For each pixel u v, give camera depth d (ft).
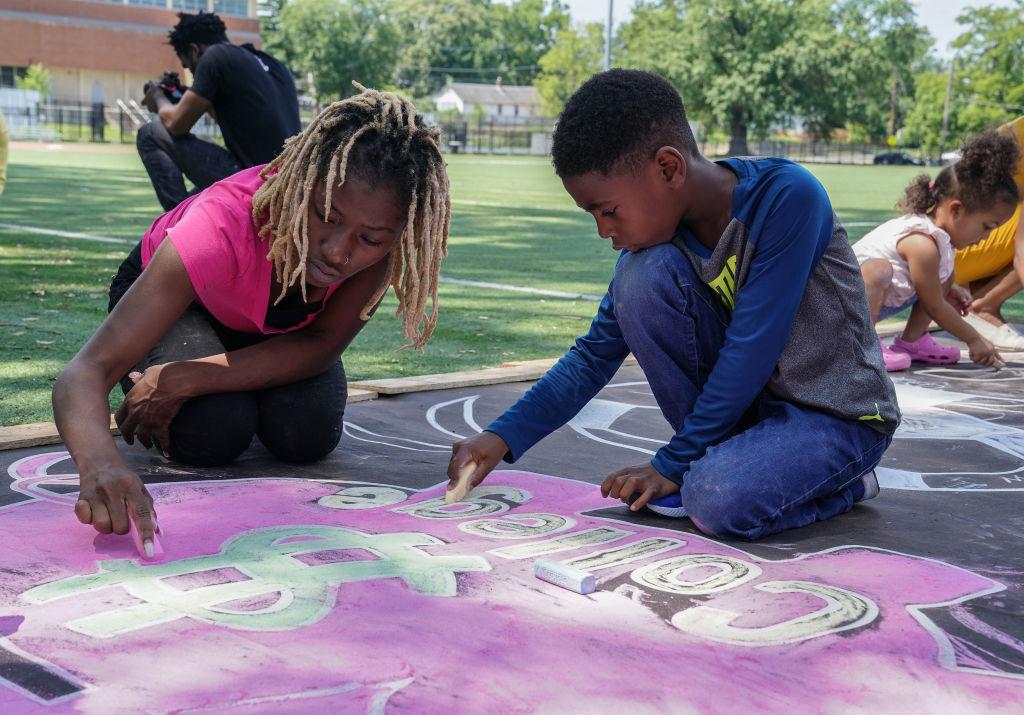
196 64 16.61
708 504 6.83
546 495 7.91
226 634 5.19
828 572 6.34
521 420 7.89
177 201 16.98
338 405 8.58
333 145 6.47
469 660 4.97
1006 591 6.10
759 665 5.02
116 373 6.98
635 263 7.43
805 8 166.30
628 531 7.06
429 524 7.10
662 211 6.86
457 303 19.92
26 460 8.41
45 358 12.69
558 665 4.95
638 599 5.82
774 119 169.68
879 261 13.32
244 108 15.74
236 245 7.17
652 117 6.58
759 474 6.84
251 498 7.61
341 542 6.65
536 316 18.49
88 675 4.73
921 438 10.10
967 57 224.74
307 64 237.25
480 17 331.16
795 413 7.24
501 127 219.82
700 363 7.57
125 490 6.31
